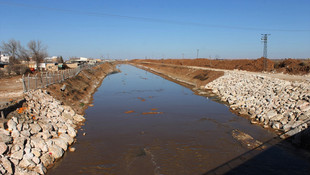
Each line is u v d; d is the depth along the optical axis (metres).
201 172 11.94
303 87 21.48
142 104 27.95
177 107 26.30
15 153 10.68
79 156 13.44
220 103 28.39
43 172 11.05
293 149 14.41
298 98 19.89
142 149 14.64
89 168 12.12
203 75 49.75
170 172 11.90
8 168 9.71
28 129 12.94
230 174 11.75
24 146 11.48
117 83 50.03
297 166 12.46
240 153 14.06
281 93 22.67
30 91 18.61
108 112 23.92
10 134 11.55
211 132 17.75
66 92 25.39
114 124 19.81
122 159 13.22
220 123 20.03
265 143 15.42
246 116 22.08
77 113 22.09
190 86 44.75
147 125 19.59
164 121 20.77
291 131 16.03
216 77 43.69
